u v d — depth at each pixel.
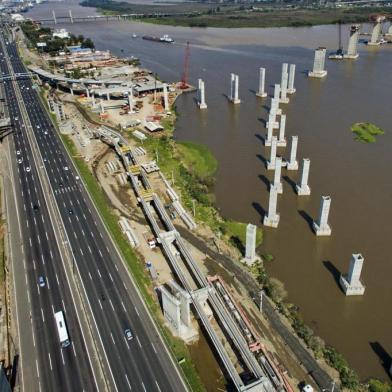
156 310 126.31
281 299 132.12
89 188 194.25
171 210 176.50
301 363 109.56
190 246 154.62
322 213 158.62
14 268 144.62
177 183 197.88
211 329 113.00
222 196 194.62
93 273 141.25
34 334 119.00
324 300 133.00
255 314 124.75
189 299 114.88
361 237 161.75
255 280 139.38
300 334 118.06
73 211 176.50
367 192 192.00
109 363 110.25
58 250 152.75
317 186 198.38
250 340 113.69
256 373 100.19
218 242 157.75
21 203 184.00
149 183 193.50
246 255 147.25
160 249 154.12
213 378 107.69
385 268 145.25
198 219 171.00
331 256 152.50
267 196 193.00
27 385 105.00
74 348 114.44
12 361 111.44
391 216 173.88
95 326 121.12
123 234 162.12
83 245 155.00
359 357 113.75
